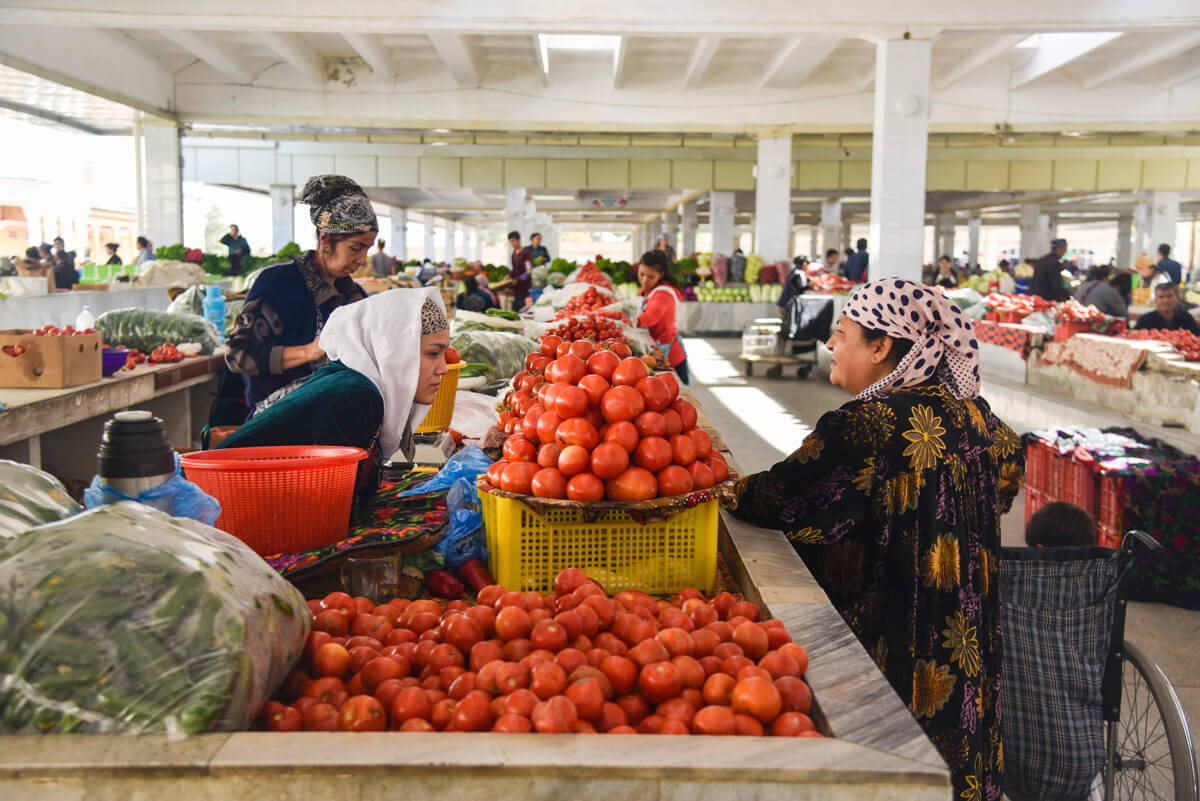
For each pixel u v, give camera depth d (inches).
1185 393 195.0
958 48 508.1
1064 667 84.6
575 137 702.5
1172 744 82.2
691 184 858.1
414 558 68.0
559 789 38.0
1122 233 1254.9
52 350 164.2
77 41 478.0
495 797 37.9
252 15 349.1
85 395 166.9
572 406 64.8
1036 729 85.0
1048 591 85.0
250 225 1565.0
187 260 564.4
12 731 38.5
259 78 592.1
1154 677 84.6
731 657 49.5
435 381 82.5
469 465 81.2
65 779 36.9
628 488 63.3
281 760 37.5
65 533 43.0
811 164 850.8
